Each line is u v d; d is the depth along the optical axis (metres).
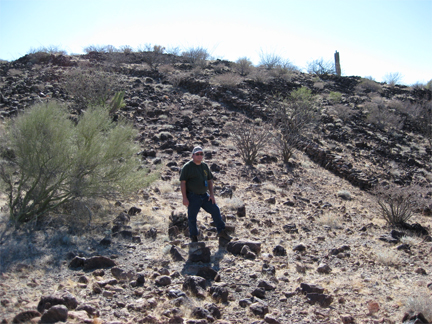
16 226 4.72
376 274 4.86
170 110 15.02
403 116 22.75
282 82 23.70
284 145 12.14
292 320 3.44
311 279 4.48
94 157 5.34
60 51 24.19
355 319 3.55
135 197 6.62
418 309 3.68
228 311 3.49
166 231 5.45
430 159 16.23
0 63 22.20
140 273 3.95
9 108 12.19
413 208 7.82
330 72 32.16
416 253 5.92
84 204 5.30
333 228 7.06
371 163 14.05
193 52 26.61
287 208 7.87
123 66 22.00
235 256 4.88
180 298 3.46
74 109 12.76
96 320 2.94
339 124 17.97
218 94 18.02
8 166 5.11
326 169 12.79
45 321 2.82
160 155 10.25
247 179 9.58
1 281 3.43
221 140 12.70
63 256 4.20
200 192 5.10
